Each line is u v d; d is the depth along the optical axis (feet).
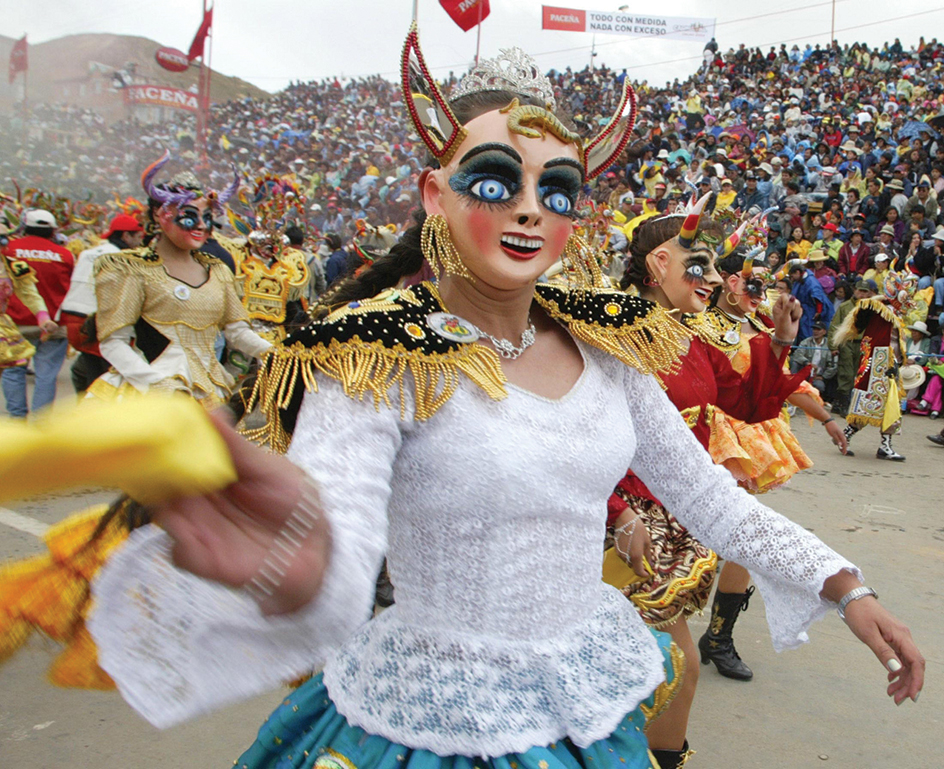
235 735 9.27
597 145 5.27
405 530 4.37
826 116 61.93
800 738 9.78
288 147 55.83
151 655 2.98
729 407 10.44
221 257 19.43
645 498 8.26
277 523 2.73
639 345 5.15
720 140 53.98
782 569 5.08
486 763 4.21
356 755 4.32
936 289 33.45
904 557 15.99
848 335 25.21
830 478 22.26
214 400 13.16
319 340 4.20
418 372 4.20
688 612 8.02
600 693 4.46
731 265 12.16
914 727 10.11
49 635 3.10
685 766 9.09
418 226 5.63
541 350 4.92
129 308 12.71
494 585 4.29
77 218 21.53
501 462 4.24
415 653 4.34
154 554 2.98
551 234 4.66
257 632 3.00
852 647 12.25
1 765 8.38
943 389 32.50
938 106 58.39
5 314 19.49
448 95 5.17
